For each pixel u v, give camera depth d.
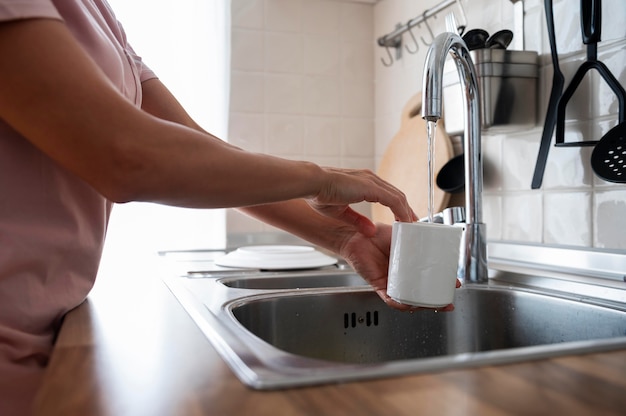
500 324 0.83
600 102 0.89
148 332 0.52
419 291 0.60
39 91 0.42
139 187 0.46
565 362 0.40
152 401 0.33
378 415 0.30
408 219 0.68
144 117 0.46
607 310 0.67
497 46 1.03
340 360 0.82
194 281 0.89
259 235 1.62
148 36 1.49
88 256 0.64
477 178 0.88
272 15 1.63
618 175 0.79
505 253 1.05
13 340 0.54
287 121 1.65
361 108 1.73
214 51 1.51
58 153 0.45
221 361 0.42
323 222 0.80
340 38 1.71
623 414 0.31
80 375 0.39
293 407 0.32
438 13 1.37
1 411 0.52
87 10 0.63
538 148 1.02
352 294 0.83
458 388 0.35
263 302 0.76
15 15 0.40
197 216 1.52
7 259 0.55
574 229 0.94
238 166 0.49
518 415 0.30
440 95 0.70
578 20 0.93
